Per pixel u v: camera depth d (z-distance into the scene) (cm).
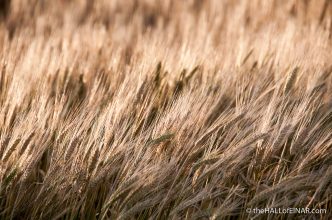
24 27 2927
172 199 1035
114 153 1070
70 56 1841
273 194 993
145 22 3300
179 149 1103
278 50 1784
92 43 2064
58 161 1084
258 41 2069
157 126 1133
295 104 1320
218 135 1242
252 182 1085
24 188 1090
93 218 1078
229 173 1072
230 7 3322
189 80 1534
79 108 1371
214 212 963
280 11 2978
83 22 3225
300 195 1068
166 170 1049
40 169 1189
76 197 1083
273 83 1516
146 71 1484
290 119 1154
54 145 1122
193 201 991
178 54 1822
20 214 1102
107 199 1036
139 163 1054
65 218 1094
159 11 3466
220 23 2848
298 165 1150
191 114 1151
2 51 1877
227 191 1084
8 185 1065
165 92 1474
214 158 1048
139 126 1212
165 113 1192
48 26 2859
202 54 1775
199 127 1169
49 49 1873
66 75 1584
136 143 1088
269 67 1678
